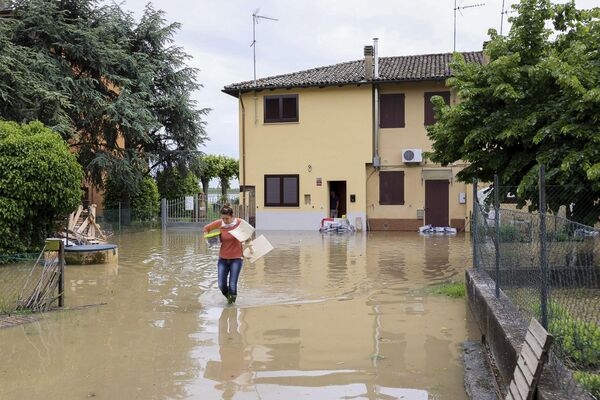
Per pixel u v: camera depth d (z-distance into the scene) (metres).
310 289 10.78
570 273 5.25
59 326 7.84
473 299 8.30
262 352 6.56
